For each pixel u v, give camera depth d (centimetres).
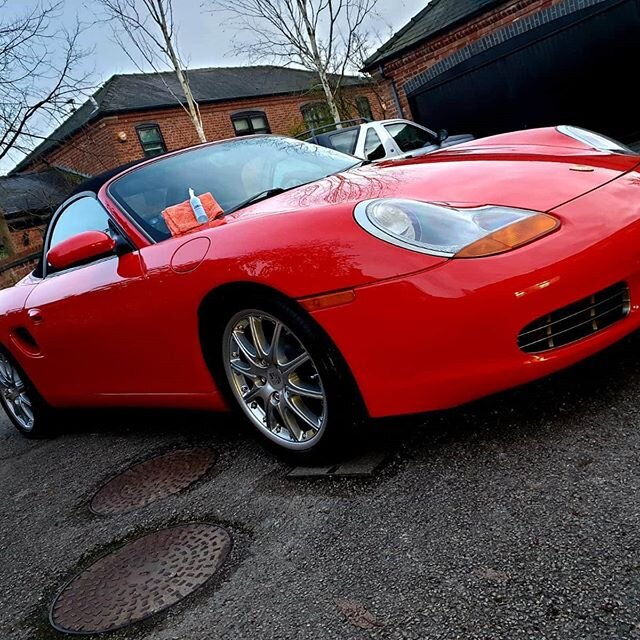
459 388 182
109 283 262
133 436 333
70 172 2062
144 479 265
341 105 1510
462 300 173
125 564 198
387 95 1312
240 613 157
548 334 180
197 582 176
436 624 133
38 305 311
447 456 199
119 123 1950
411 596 143
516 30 1034
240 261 206
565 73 1002
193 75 2348
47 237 336
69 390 336
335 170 308
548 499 162
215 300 222
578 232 181
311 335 196
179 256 232
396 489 191
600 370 221
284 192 258
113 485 270
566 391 214
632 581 128
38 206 1886
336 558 167
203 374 249
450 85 1170
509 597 134
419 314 177
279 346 218
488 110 1132
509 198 196
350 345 191
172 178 289
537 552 144
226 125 2186
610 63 945
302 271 192
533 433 196
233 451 264
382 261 182
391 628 136
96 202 290
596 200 193
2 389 401
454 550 154
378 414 198
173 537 206
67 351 308
